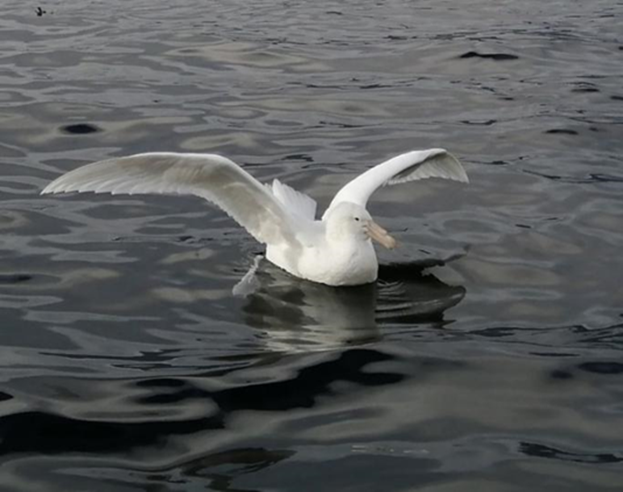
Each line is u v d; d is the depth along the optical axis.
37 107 14.06
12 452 6.86
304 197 10.38
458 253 10.02
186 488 6.48
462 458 6.82
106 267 9.61
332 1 20.72
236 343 8.31
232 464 6.73
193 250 9.99
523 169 12.16
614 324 8.66
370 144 13.06
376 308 8.96
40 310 8.83
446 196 11.38
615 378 7.80
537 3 20.52
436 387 7.66
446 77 15.81
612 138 13.22
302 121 13.83
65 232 10.35
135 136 13.16
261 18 19.06
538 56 16.78
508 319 8.77
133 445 6.93
